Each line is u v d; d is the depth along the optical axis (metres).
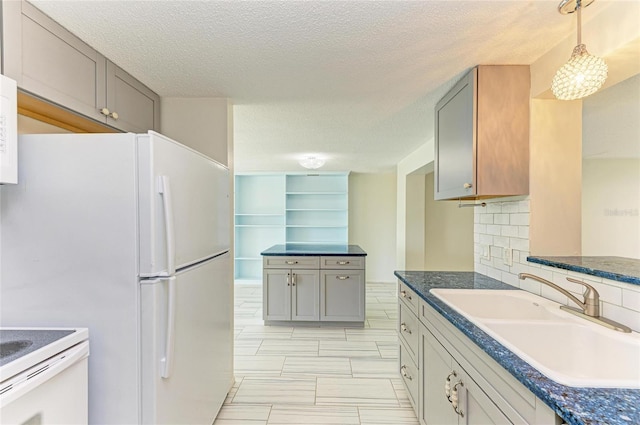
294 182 6.31
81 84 1.58
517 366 0.92
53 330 1.23
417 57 1.72
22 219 1.27
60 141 1.26
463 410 1.30
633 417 0.70
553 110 1.81
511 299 1.76
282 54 1.69
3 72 1.20
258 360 2.92
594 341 1.22
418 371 1.92
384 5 1.29
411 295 2.08
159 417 1.29
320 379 2.58
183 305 1.49
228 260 2.27
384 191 6.26
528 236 1.81
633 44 1.23
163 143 1.34
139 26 1.44
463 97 1.95
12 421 0.94
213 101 2.36
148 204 1.27
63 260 1.27
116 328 1.27
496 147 1.82
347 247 4.41
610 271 1.33
